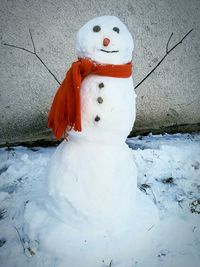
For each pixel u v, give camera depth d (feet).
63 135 5.08
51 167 4.96
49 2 6.39
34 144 7.72
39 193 5.90
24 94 7.09
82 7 6.58
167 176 6.82
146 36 7.13
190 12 7.10
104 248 4.93
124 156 4.86
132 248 5.05
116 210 4.93
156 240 5.30
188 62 7.62
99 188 4.67
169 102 7.99
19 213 5.65
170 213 5.83
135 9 6.84
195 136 8.30
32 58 6.77
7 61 6.70
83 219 4.91
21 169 6.66
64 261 4.86
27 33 6.54
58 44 6.75
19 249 5.06
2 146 7.55
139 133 8.25
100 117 4.32
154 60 7.41
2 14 6.29
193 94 8.04
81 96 4.37
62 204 4.85
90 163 4.63
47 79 7.03
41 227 5.11
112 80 4.32
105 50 4.25
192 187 6.58
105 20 4.37
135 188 5.19
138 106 7.86
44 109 7.36
